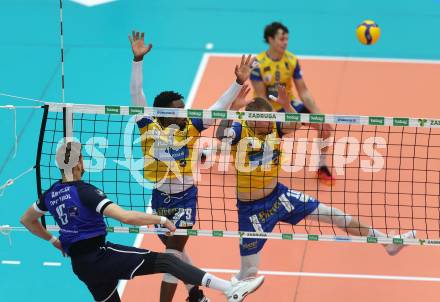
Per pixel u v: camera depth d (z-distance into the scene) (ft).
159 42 144.56
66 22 151.74
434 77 133.90
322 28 150.20
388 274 87.76
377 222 96.48
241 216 78.95
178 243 77.15
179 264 67.92
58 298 84.48
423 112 122.93
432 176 105.40
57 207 67.15
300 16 154.92
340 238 77.05
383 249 92.58
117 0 161.17
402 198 101.19
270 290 85.10
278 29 103.40
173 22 152.15
